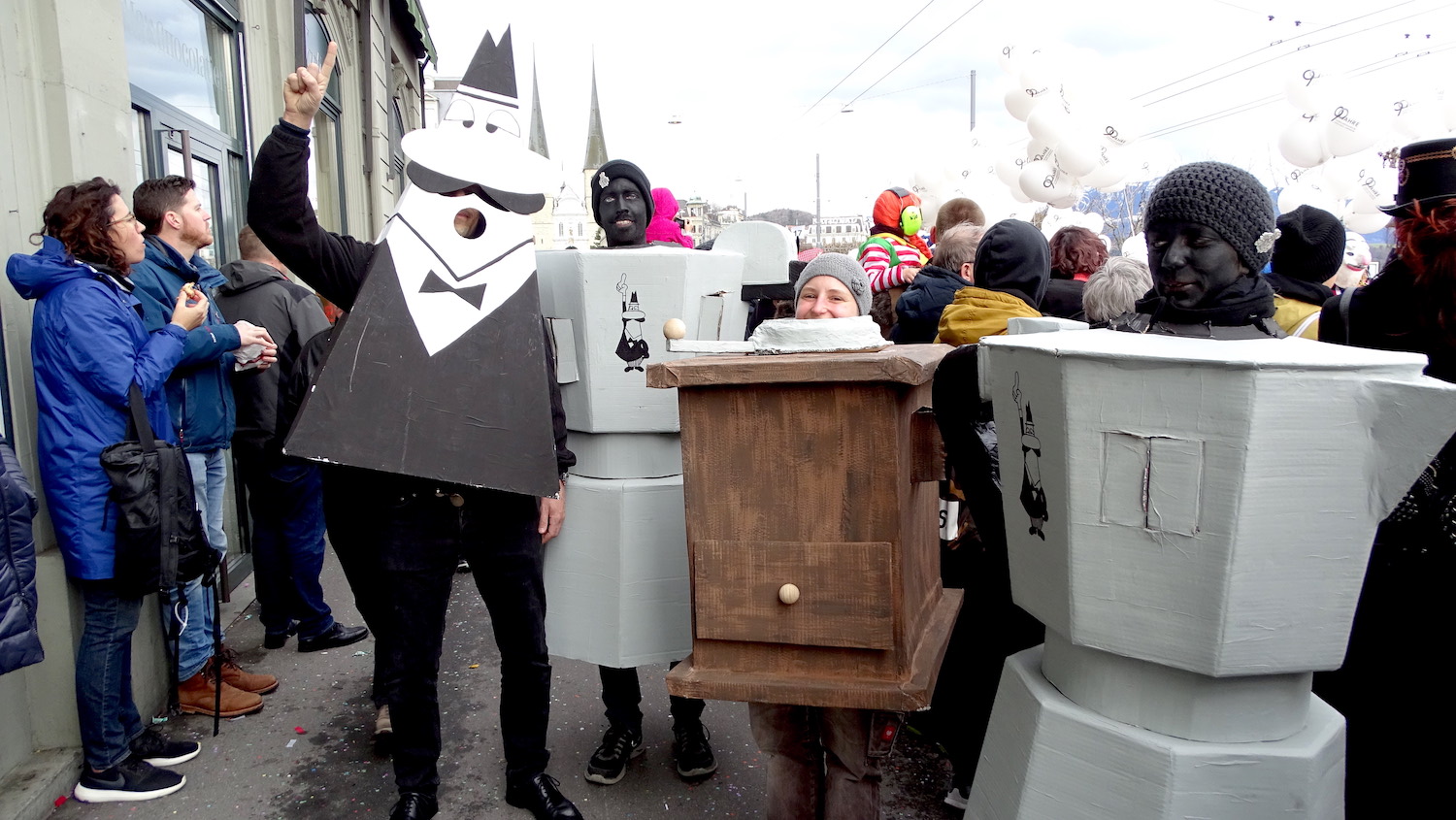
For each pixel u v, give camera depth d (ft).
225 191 15.05
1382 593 4.69
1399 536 4.59
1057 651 4.08
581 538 7.60
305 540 11.20
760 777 8.42
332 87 24.21
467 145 6.62
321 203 23.36
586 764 8.61
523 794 7.63
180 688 9.64
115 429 7.61
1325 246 7.41
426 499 6.90
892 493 5.09
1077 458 3.59
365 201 28.58
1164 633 3.51
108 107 9.02
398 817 7.18
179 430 9.22
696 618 5.48
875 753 5.92
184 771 8.46
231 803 7.97
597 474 7.66
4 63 7.73
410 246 6.45
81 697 7.79
